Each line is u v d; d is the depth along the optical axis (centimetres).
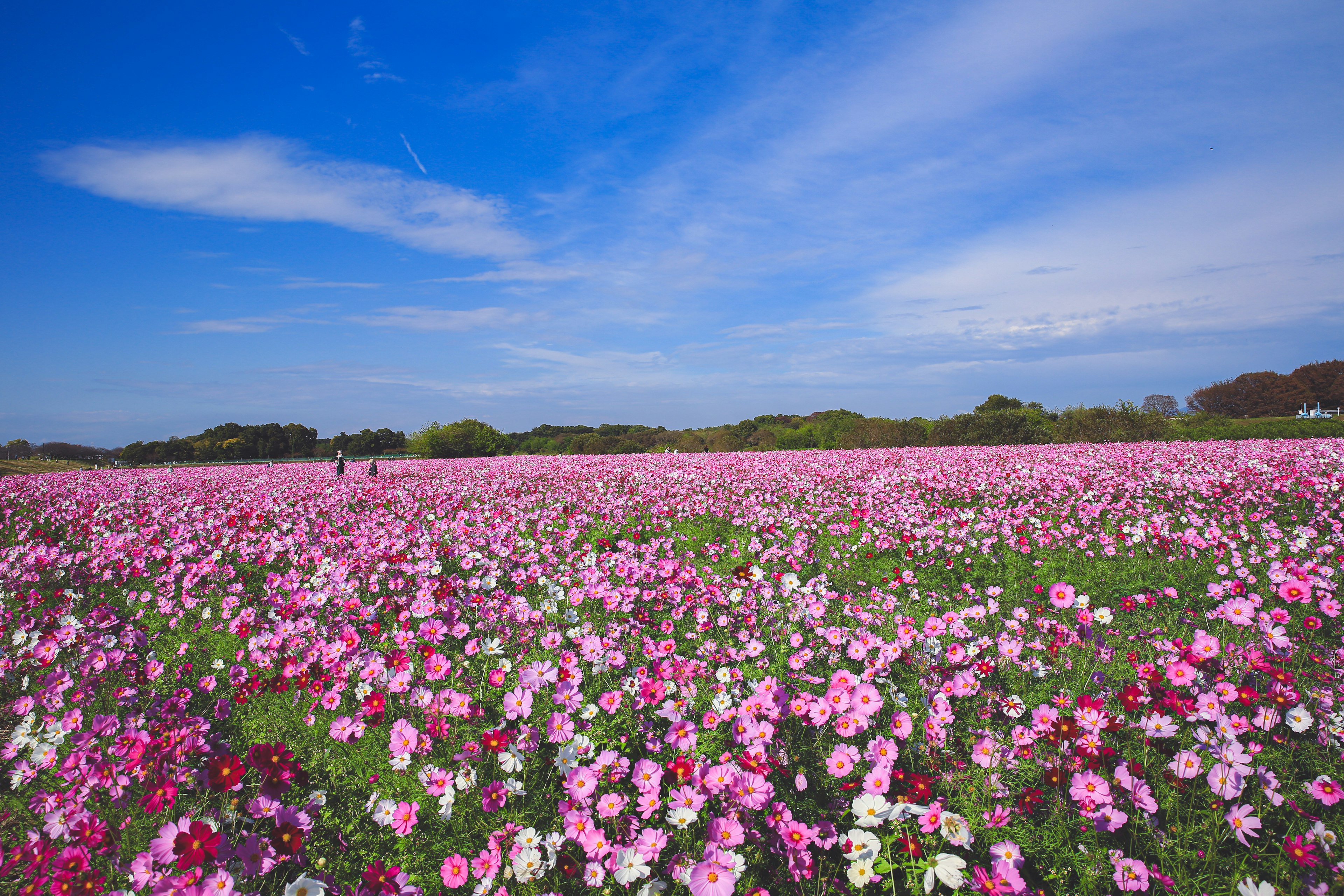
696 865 228
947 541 875
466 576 736
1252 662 357
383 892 241
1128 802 286
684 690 368
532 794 322
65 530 1220
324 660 440
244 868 254
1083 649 452
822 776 331
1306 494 977
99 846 257
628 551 759
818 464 1977
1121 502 1036
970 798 303
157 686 460
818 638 501
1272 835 281
